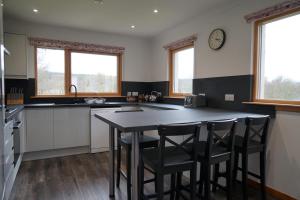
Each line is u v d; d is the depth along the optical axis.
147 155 1.81
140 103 4.49
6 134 2.13
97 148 4.05
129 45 5.00
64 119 3.82
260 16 2.58
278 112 2.37
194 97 3.37
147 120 1.94
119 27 4.28
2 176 1.91
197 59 3.67
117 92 5.00
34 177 2.87
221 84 3.18
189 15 3.58
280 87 2.51
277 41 2.54
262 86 2.71
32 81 4.09
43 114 3.66
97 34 4.62
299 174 2.19
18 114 3.11
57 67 4.36
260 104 2.54
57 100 4.30
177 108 3.29
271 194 2.44
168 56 4.53
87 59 4.66
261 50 2.71
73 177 2.88
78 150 4.00
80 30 4.45
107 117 2.14
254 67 2.74
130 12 3.45
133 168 1.75
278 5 2.37
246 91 2.79
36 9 3.33
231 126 1.89
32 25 4.03
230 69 3.03
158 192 1.61
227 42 3.07
